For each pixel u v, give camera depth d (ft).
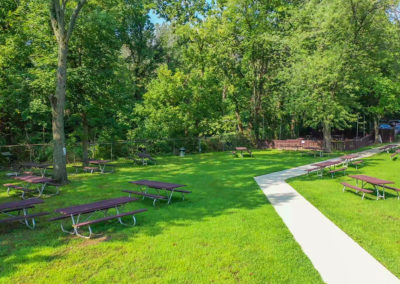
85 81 52.13
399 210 27.78
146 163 62.39
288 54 91.76
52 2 39.70
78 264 16.81
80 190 36.73
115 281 15.06
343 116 75.51
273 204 29.84
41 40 51.16
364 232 22.07
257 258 17.57
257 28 92.12
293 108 82.84
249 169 54.44
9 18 51.57
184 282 14.97
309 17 80.53
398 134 145.79
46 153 62.90
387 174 45.98
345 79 72.84
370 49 78.59
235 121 102.27
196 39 98.43
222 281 15.06
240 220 24.38
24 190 32.86
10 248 19.06
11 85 56.54
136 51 129.59
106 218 21.76
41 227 23.15
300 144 95.14
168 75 85.87
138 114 86.22
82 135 62.08
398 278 15.58
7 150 60.64
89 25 51.08
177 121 83.46
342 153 78.89
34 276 15.53
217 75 99.09
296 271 16.16
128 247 19.03
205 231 21.85
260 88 103.14
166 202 30.68
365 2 69.77
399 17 71.46
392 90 89.81
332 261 17.42
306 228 22.79
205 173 49.90
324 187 38.04
